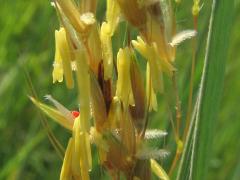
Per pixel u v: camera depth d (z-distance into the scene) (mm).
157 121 80
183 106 48
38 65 90
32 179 83
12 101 89
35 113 88
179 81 68
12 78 89
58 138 75
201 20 60
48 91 84
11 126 88
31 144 79
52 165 85
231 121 90
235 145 87
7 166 78
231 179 66
